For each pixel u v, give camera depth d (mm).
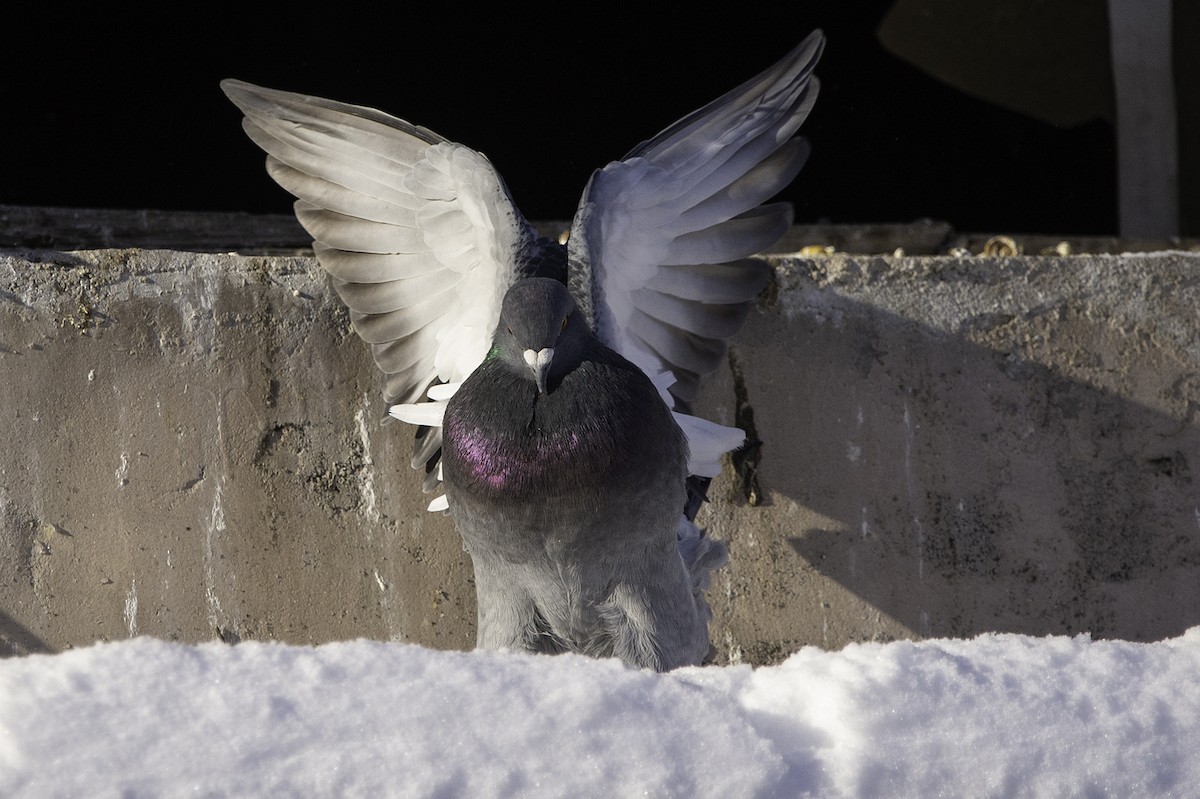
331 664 2748
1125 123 13297
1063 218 16391
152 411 6047
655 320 6172
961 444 6609
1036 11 14430
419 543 6297
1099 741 2861
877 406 6574
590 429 4652
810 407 6543
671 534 4973
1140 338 6730
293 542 6172
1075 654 3107
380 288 6023
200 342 6117
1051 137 16125
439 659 2826
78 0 14305
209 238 7734
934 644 3170
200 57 15531
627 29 16203
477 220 5578
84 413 5984
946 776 2758
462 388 4906
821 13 15734
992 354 6652
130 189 16125
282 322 6207
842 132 17219
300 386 6215
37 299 5961
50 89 15383
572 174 17578
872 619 6520
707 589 6121
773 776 2672
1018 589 6613
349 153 5734
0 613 5883
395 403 6145
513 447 4668
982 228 17156
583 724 2674
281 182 5953
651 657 4980
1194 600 6707
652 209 5684
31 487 5926
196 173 16188
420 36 15922
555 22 15969
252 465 6145
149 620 6012
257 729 2551
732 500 6480
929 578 6562
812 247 8406
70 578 5949
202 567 6082
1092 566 6660
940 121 16859
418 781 2523
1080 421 6684
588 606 4992
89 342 6000
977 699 2893
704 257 5973
